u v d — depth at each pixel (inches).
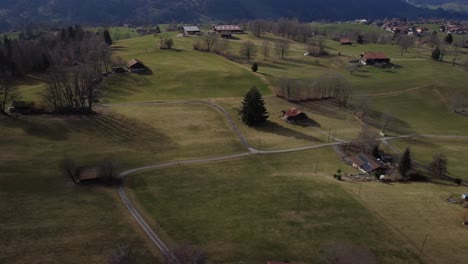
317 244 2576.3
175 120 5177.2
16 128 4357.8
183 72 7145.7
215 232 2699.3
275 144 4697.3
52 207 2918.3
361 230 2748.5
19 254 2341.3
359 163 4156.0
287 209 3043.8
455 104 6481.3
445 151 4845.0
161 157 4146.2
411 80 7716.5
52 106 5088.6
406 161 3882.9
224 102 5910.4
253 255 2443.4
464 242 2625.5
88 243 2497.5
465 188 3654.0
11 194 3041.3
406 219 2906.0
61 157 3865.7
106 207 2992.1
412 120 6018.7
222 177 3725.4
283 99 6181.1
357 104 6181.1
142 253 2426.2
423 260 2432.3
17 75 6845.5
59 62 6988.2
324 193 3334.2
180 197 3240.7
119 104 5669.3
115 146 4308.6
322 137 4977.9
